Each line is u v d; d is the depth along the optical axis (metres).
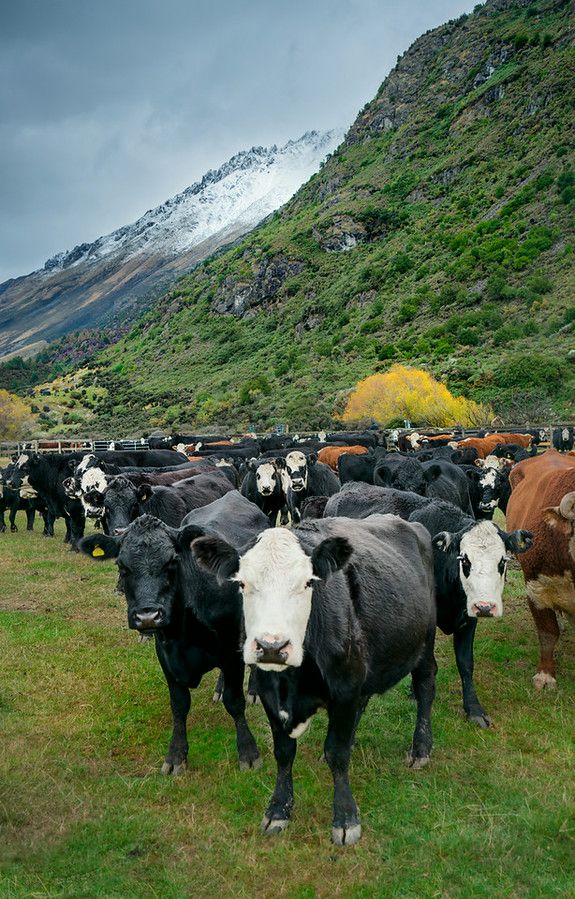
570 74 157.75
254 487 15.55
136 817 5.13
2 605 10.97
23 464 18.25
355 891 4.30
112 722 6.79
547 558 7.12
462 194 151.38
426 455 19.67
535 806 5.08
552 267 104.12
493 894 4.22
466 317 96.44
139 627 5.41
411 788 5.36
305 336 139.38
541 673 7.38
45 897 4.30
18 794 5.45
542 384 66.69
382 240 161.75
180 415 105.81
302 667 4.66
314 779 5.55
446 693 7.20
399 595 5.47
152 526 5.71
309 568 4.51
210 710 7.02
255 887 4.38
